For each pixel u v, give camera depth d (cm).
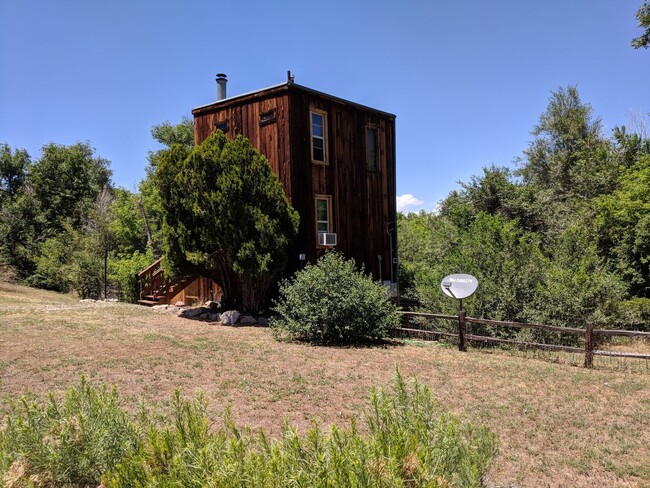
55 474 263
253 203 1191
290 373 689
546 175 2984
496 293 1101
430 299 1205
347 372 704
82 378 329
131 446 275
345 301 968
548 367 779
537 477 385
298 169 1317
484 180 1978
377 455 222
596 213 1630
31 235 3098
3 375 630
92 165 4009
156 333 992
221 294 1459
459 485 245
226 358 779
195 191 1198
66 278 2195
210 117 1495
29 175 3694
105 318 1166
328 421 490
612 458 422
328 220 1419
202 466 210
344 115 1486
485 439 305
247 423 477
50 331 952
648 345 1081
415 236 2267
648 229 1370
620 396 609
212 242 1198
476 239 1252
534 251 1202
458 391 618
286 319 1017
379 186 1611
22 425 273
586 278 1089
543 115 3281
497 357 873
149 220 2438
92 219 2334
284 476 203
